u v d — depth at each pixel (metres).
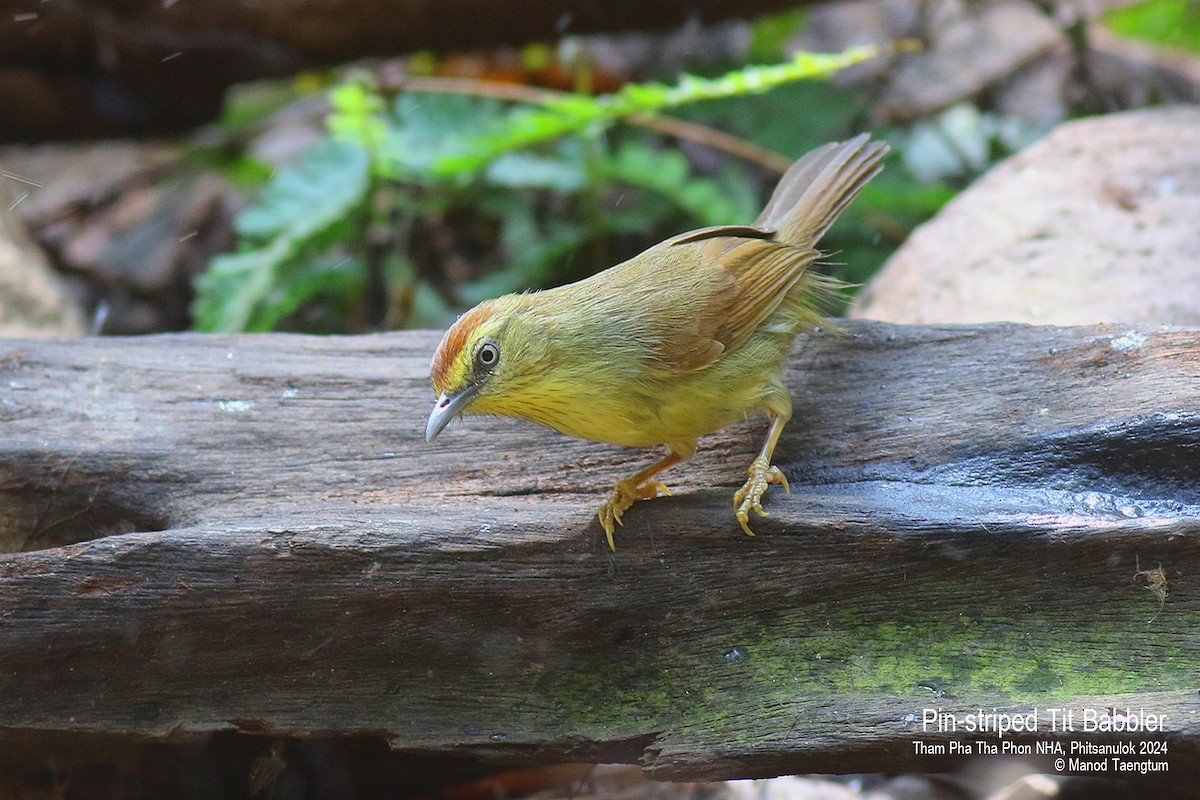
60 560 8.44
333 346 10.86
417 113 17.22
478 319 8.87
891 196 16.52
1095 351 9.49
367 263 17.41
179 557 8.45
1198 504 8.81
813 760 8.14
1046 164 13.83
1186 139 13.84
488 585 8.58
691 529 8.59
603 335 8.79
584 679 8.78
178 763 9.95
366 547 8.48
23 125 18.05
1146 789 8.77
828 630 8.61
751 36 20.41
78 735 8.84
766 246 9.43
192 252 18.94
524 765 10.19
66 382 10.42
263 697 8.79
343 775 10.35
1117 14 22.05
